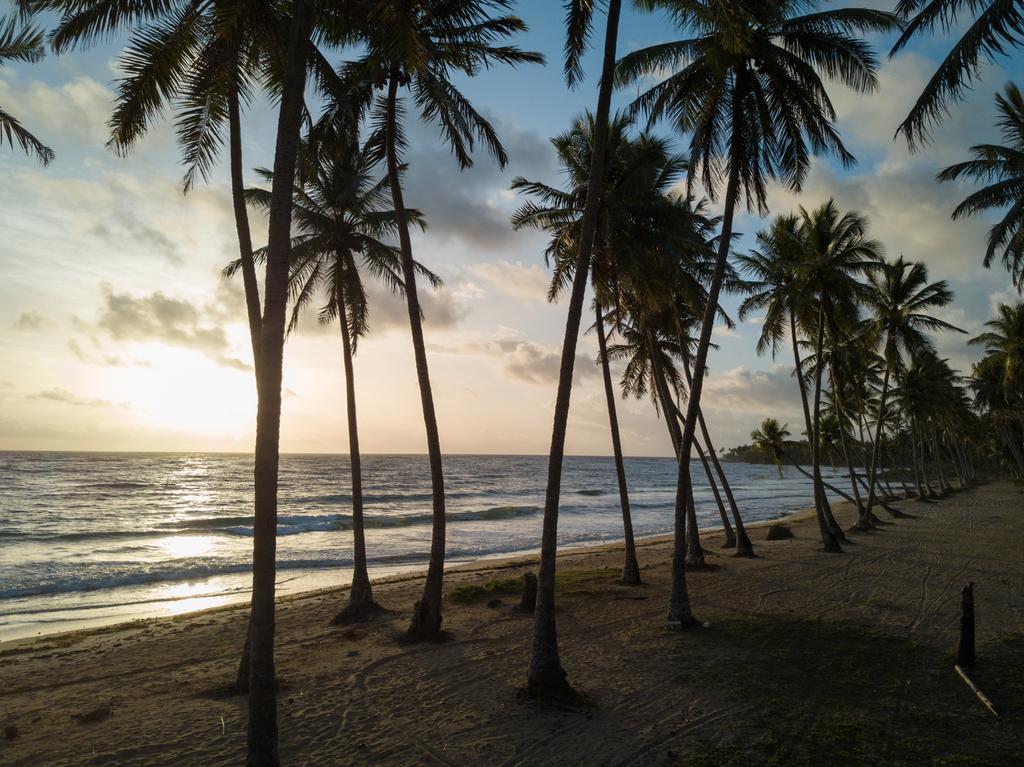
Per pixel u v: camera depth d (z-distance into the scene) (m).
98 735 7.47
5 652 12.05
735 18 9.26
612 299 16.97
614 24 8.26
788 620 11.95
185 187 9.21
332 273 14.76
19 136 12.12
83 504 42.25
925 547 23.41
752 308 24.16
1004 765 6.05
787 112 12.39
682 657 9.80
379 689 8.84
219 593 19.03
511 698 8.23
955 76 7.96
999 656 9.53
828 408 39.59
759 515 46.72
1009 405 44.97
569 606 13.87
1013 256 17.39
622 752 6.54
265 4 6.80
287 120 5.63
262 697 5.13
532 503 53.94
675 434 19.69
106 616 16.22
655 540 30.94
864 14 11.42
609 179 15.74
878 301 25.89
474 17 9.93
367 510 43.88
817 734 6.84
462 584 18.20
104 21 7.08
